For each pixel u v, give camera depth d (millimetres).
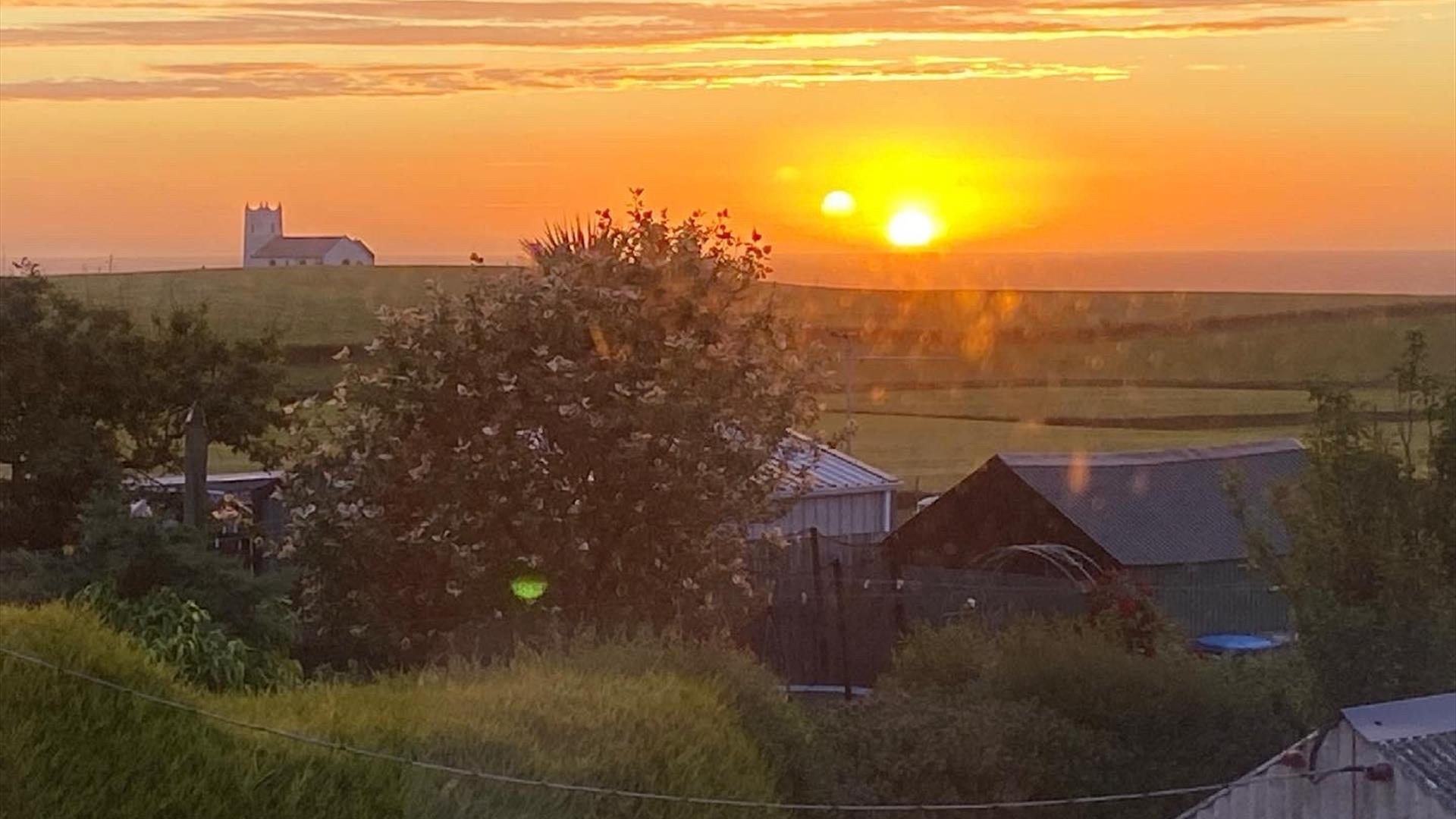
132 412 29750
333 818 8938
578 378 18922
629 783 10531
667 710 11297
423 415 19266
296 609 19109
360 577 19047
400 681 11727
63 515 27719
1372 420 18109
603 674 12008
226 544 23625
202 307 32469
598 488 18906
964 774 15367
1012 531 29344
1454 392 18141
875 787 14859
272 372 31328
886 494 33094
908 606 25047
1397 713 10922
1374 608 17031
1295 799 10883
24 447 27703
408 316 19484
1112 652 17344
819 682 23812
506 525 18812
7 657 8258
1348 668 16734
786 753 13273
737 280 20578
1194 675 17172
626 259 20453
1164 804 16234
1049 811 15742
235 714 9445
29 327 28578
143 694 8555
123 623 13156
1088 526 28109
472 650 16906
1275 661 18391
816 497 31594
